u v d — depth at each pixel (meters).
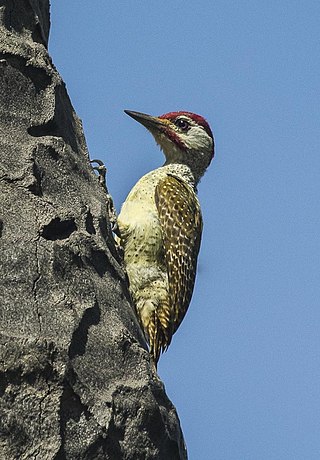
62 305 9.85
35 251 9.97
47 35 13.12
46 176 10.73
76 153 11.60
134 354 10.27
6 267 9.75
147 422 10.03
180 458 10.67
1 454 8.83
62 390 9.29
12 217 10.09
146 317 14.72
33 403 9.11
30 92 11.12
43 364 9.22
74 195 10.88
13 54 11.05
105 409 9.61
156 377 10.52
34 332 9.52
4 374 9.05
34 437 9.02
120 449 9.70
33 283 9.80
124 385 9.98
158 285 14.84
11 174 10.38
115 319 10.41
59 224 10.34
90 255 10.55
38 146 10.79
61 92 11.55
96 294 10.35
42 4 12.77
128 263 14.84
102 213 11.27
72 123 11.84
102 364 9.94
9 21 11.45
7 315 9.52
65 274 10.10
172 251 15.08
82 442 9.32
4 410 8.95
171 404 10.72
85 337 9.92
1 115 10.82
